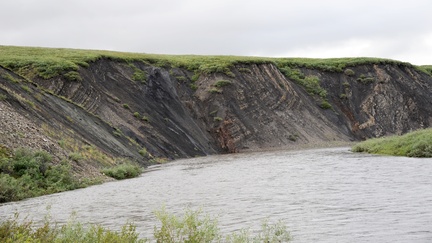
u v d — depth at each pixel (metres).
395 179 22.41
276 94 91.94
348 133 93.50
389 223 12.65
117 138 55.06
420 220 12.75
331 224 13.06
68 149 37.28
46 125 39.06
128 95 73.31
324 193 19.41
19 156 29.33
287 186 22.84
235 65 94.38
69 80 66.44
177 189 25.17
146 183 30.30
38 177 28.42
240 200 19.05
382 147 43.66
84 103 63.97
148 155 58.38
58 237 9.37
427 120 104.38
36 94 45.91
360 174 25.83
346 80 105.12
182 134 73.38
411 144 38.94
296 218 14.32
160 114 74.19
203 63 95.00
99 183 33.03
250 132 81.88
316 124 90.50
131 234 9.62
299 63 108.12
